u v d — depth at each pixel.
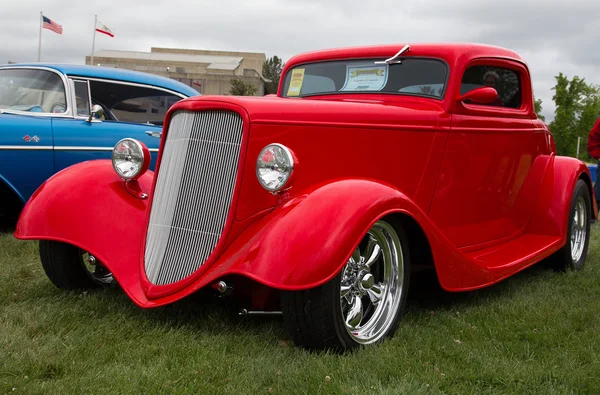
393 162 3.45
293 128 3.04
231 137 2.92
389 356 2.71
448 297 3.89
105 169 3.65
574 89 35.88
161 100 6.68
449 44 3.94
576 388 2.48
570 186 4.75
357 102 3.61
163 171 3.15
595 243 6.24
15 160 5.57
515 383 2.52
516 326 3.27
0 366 2.49
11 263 4.46
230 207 2.86
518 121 4.40
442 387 2.48
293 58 4.59
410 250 3.37
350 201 2.73
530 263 4.10
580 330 3.27
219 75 60.78
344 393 2.34
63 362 2.55
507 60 4.33
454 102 3.77
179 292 2.90
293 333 2.76
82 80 6.17
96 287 3.76
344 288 2.84
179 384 2.40
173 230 3.02
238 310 3.37
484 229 4.23
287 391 2.38
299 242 2.60
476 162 3.99
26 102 5.97
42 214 3.38
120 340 2.87
